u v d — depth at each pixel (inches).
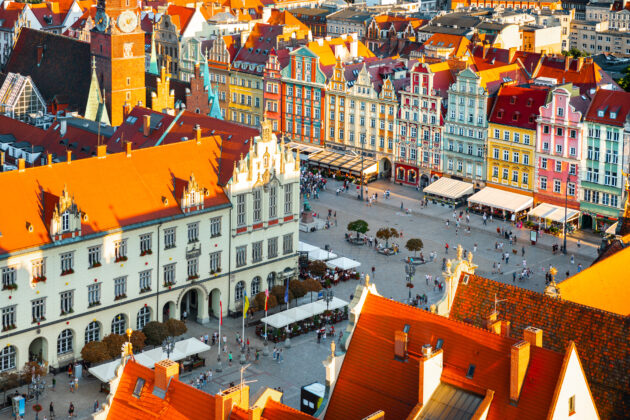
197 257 6796.3
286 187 7199.8
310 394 5300.2
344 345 4200.3
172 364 3934.5
